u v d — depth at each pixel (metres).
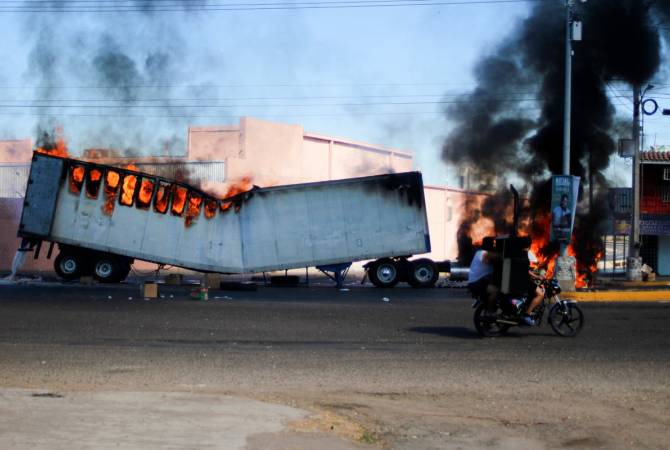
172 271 40.28
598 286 31.41
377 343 13.71
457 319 17.77
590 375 10.63
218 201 31.16
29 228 30.58
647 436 7.62
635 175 34.12
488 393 9.45
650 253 41.44
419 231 31.14
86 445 6.45
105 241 30.72
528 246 14.15
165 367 11.02
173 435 6.79
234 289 28.72
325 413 8.00
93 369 10.82
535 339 14.20
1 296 23.88
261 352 12.59
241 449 6.42
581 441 7.44
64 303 21.36
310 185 31.17
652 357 12.18
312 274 40.91
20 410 7.65
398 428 7.76
